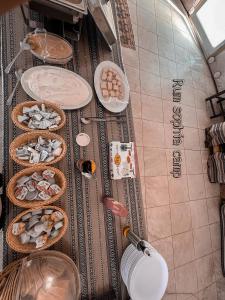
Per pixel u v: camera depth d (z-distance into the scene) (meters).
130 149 1.19
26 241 0.80
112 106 1.21
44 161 0.86
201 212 1.79
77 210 1.03
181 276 1.54
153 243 1.45
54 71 1.05
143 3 1.93
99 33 1.31
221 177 1.83
